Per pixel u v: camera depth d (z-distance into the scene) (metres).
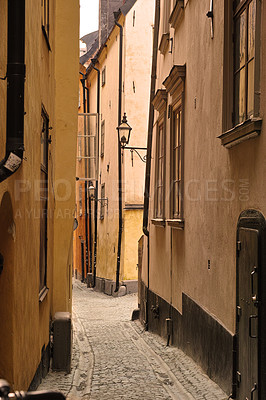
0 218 4.89
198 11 8.96
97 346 11.57
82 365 9.49
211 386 7.34
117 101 23.47
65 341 8.68
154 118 14.09
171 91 11.24
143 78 22.00
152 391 7.46
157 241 13.09
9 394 1.97
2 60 4.49
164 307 12.05
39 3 6.87
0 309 5.04
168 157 11.81
